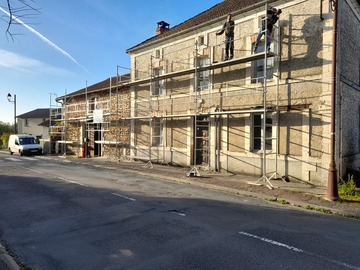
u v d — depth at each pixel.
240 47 12.93
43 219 6.54
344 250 4.80
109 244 5.07
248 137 12.46
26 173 13.87
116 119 19.91
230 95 12.57
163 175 12.64
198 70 14.11
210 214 6.91
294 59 11.04
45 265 4.29
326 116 10.12
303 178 10.68
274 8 10.74
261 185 10.20
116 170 14.98
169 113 16.23
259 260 4.40
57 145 27.70
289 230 5.79
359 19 12.63
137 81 17.14
